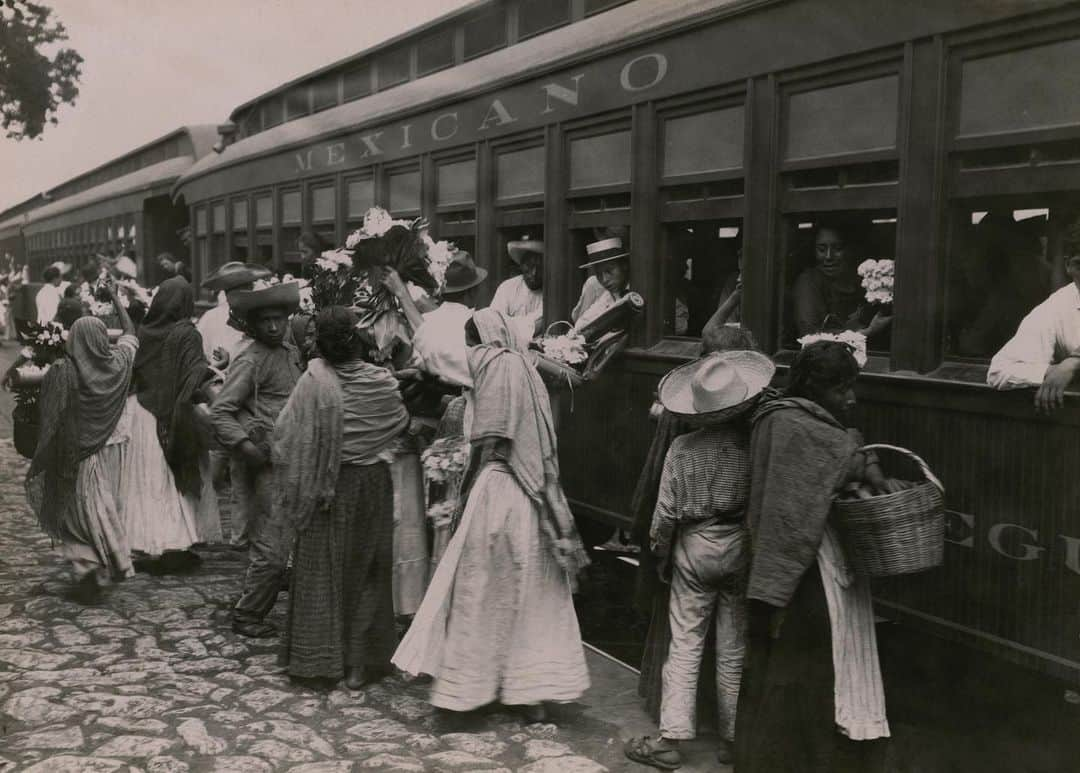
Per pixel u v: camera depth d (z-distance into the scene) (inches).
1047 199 130.8
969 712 151.5
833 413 135.2
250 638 195.0
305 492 168.4
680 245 193.0
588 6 220.8
